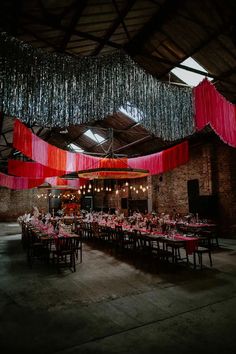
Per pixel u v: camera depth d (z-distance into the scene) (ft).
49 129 48.34
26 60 11.86
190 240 23.08
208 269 23.08
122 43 25.40
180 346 10.91
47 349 10.77
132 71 15.01
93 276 21.42
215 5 19.66
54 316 13.89
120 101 14.28
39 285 19.21
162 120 16.48
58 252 22.93
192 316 13.74
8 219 82.53
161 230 28.32
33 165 34.71
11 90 11.50
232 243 36.06
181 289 17.93
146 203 59.52
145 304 15.40
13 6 14.08
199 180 45.29
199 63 27.12
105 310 14.60
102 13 18.37
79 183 52.54
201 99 17.65
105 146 58.80
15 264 25.98
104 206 77.66
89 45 22.44
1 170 64.23
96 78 13.62
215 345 10.98
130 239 34.50
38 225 36.22
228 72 26.30
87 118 13.24
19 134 21.16
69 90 12.84
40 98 12.14
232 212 39.65
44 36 18.54
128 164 34.35
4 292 17.76
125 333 12.02
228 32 21.42
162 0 20.38
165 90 16.81
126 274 21.88
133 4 18.98
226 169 40.83
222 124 17.21
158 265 24.73
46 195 83.56
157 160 33.86
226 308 14.73
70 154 27.94
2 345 11.12
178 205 49.90
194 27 22.58
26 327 12.70
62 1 15.46
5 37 11.41
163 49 26.89
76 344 11.13
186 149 30.68
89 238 42.98
